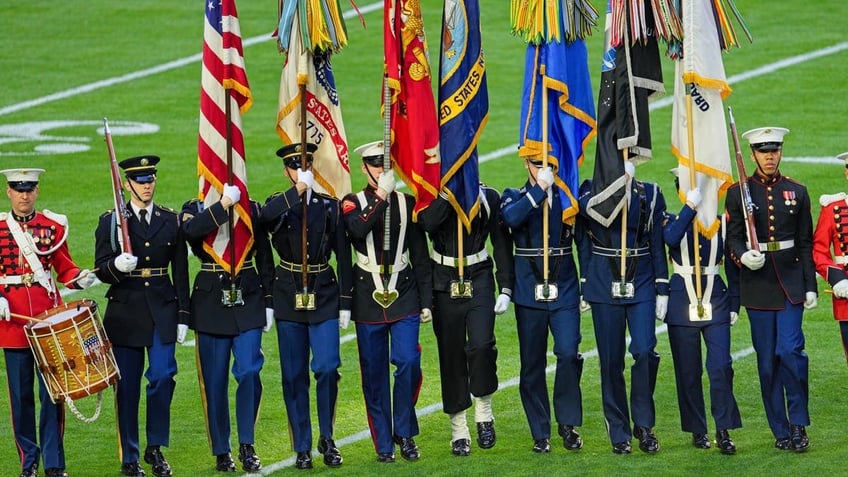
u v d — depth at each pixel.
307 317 38.94
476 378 39.28
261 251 39.22
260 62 90.19
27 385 37.59
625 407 39.56
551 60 39.41
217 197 39.59
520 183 71.06
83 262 60.06
